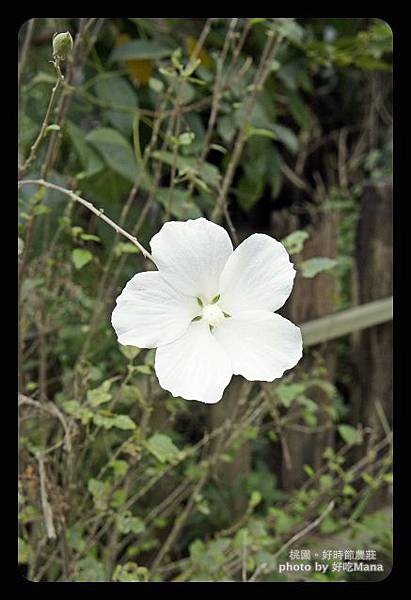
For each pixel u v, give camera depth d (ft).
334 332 3.06
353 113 4.98
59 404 2.36
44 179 2.20
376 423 3.35
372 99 4.73
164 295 1.79
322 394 3.21
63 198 2.55
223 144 3.35
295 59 3.29
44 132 2.02
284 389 2.51
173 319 1.80
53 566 2.45
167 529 2.85
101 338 2.64
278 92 3.55
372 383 3.35
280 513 2.60
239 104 2.39
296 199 4.87
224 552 2.54
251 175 3.12
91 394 2.15
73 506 2.36
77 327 2.68
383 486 3.35
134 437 2.23
